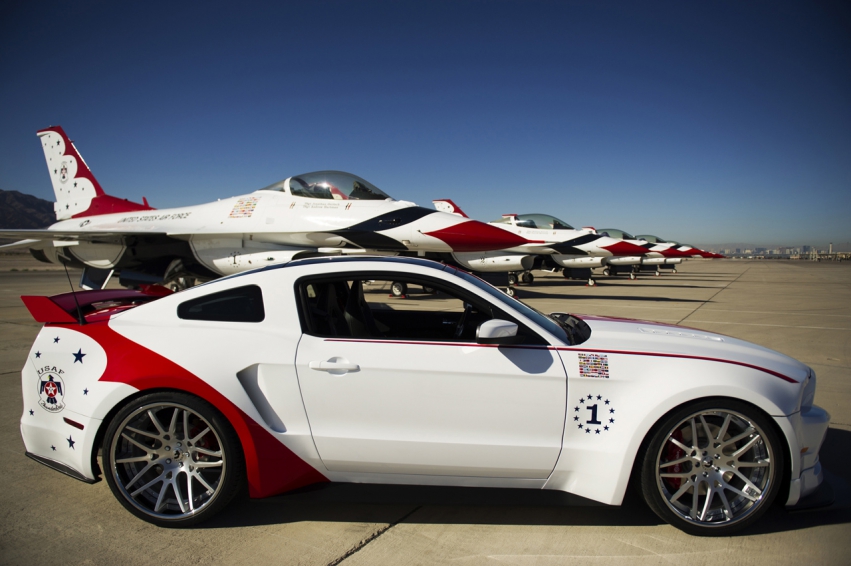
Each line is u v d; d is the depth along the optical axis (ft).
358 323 9.67
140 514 7.78
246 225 34.71
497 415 7.68
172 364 7.69
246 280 8.57
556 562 6.96
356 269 8.53
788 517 8.21
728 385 7.35
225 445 7.70
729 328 27.71
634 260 73.82
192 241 36.78
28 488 9.19
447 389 7.66
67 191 47.11
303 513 8.34
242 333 8.07
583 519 8.16
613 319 10.93
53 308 8.55
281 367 7.81
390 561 6.96
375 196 35.47
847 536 7.66
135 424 7.92
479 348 7.82
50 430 8.11
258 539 7.52
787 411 7.43
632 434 7.48
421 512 8.39
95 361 7.98
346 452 7.75
